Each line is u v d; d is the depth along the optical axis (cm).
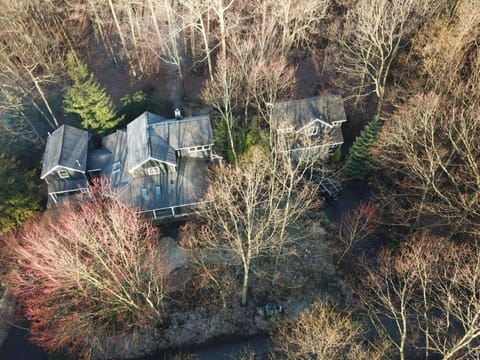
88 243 2786
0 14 5091
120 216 3300
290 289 3809
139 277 3341
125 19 6141
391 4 4716
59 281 2838
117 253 3069
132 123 4475
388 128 3862
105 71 5762
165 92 5425
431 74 3925
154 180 4250
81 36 6169
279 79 4559
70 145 4378
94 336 3384
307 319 3164
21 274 3525
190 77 5572
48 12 5675
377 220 3875
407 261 3095
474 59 3922
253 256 3491
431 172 3278
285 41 5028
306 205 3416
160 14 5869
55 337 3123
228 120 4316
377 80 4444
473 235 3434
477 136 3541
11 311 3741
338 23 5194
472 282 2495
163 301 3741
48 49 5516
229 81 4203
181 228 4184
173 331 3597
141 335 3559
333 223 4206
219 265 3919
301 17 4706
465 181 3341
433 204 3459
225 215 3569
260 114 4781
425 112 3372
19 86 5078
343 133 4878
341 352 3152
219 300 3753
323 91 5178
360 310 3594
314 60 5575
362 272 3803
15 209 4031
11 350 3566
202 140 4288
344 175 4516
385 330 3200
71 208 3847
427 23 4425
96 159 4516
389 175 4222
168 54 5809
